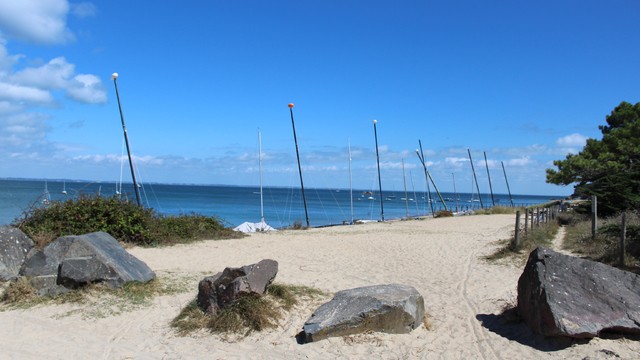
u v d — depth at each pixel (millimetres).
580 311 6770
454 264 13414
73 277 8977
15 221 14328
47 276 9102
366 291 8094
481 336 7422
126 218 15977
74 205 15328
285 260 13734
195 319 7902
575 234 16719
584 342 6617
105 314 8281
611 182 22156
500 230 21500
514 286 10648
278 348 6980
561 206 28828
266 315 7777
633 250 11656
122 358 6664
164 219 17891
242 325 7613
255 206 75125
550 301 6910
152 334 7566
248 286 7836
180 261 13297
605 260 11680
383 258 14445
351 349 6863
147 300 8992
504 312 8383
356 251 15844
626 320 6672
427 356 6688
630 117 34344
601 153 30719
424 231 22719
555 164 32625
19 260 10172
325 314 7539
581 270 7293
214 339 7301
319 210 72375
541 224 19406
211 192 144375
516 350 6816
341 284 10617
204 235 18406
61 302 8703
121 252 10164
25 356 6664
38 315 8219
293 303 8617
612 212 21375
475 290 10328
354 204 95000
